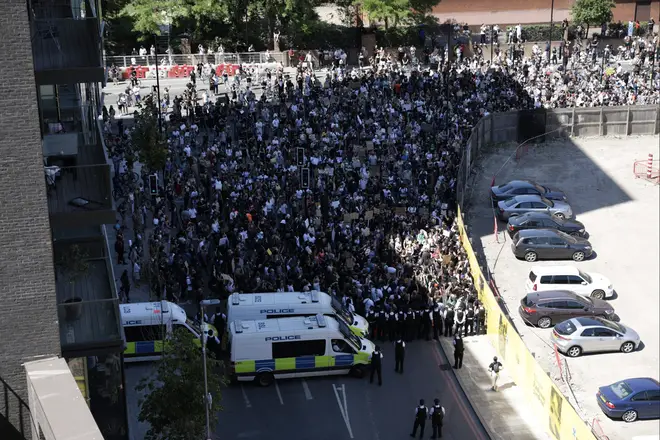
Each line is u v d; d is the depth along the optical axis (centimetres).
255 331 4116
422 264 5003
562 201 6512
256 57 8638
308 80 7412
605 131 8394
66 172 2955
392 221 5434
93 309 2859
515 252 5822
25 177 2542
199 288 4612
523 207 6350
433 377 4322
